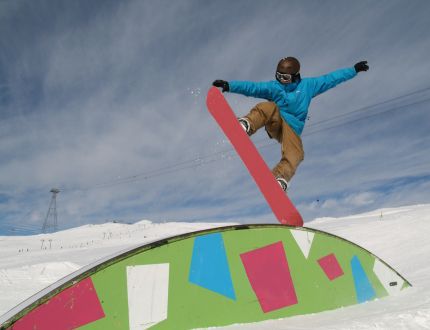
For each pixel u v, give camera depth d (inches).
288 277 92.0
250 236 90.0
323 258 104.4
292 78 112.9
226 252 83.7
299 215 103.3
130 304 66.8
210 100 108.7
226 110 107.0
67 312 59.9
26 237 1375.5
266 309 83.8
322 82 117.8
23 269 284.2
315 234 105.8
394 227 424.5
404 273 214.7
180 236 78.5
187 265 76.6
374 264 121.6
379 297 116.0
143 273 70.3
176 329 70.2
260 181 104.3
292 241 98.3
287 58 112.4
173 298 72.1
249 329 72.9
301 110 112.7
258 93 111.0
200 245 80.4
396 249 334.3
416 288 129.7
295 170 111.1
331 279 102.6
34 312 57.0
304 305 91.5
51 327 57.6
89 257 591.8
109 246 925.8
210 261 80.4
